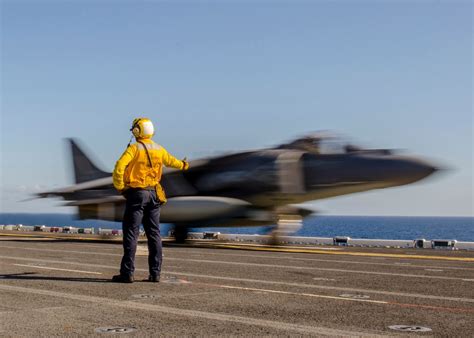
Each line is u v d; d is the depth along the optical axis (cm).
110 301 679
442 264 1362
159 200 896
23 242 2338
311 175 2289
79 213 2883
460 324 551
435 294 775
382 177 2181
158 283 874
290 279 959
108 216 2761
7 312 600
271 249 2109
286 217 2483
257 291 784
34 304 655
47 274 995
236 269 1145
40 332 499
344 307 650
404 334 502
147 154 877
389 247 2589
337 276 1021
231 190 2512
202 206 2408
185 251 1839
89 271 1055
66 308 627
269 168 2312
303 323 549
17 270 1070
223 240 3200
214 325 534
